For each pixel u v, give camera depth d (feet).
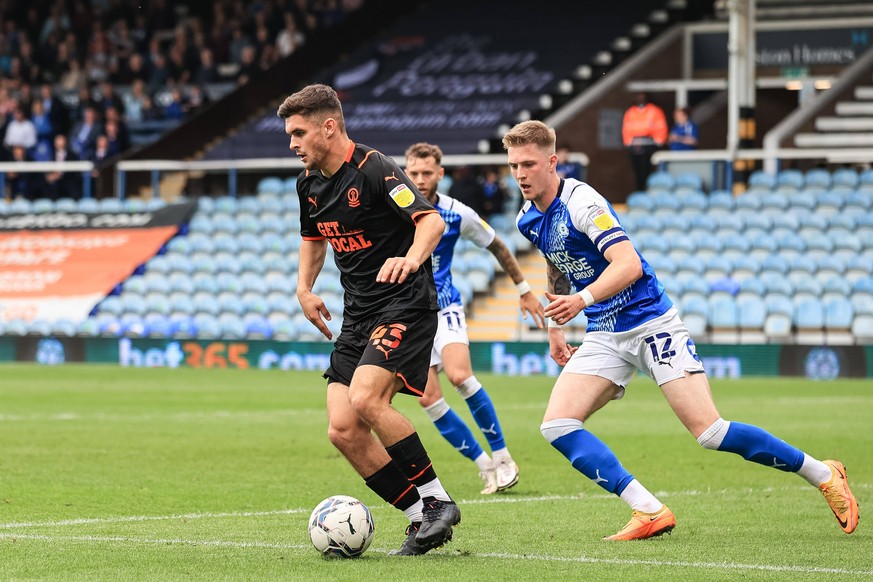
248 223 271.49
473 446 92.79
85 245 273.95
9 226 282.97
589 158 298.56
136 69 329.52
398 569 60.70
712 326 222.89
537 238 71.61
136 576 59.26
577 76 308.40
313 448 119.24
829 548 67.00
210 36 338.95
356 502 64.44
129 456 112.57
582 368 70.54
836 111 280.10
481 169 289.53
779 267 230.48
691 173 262.06
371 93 319.88
